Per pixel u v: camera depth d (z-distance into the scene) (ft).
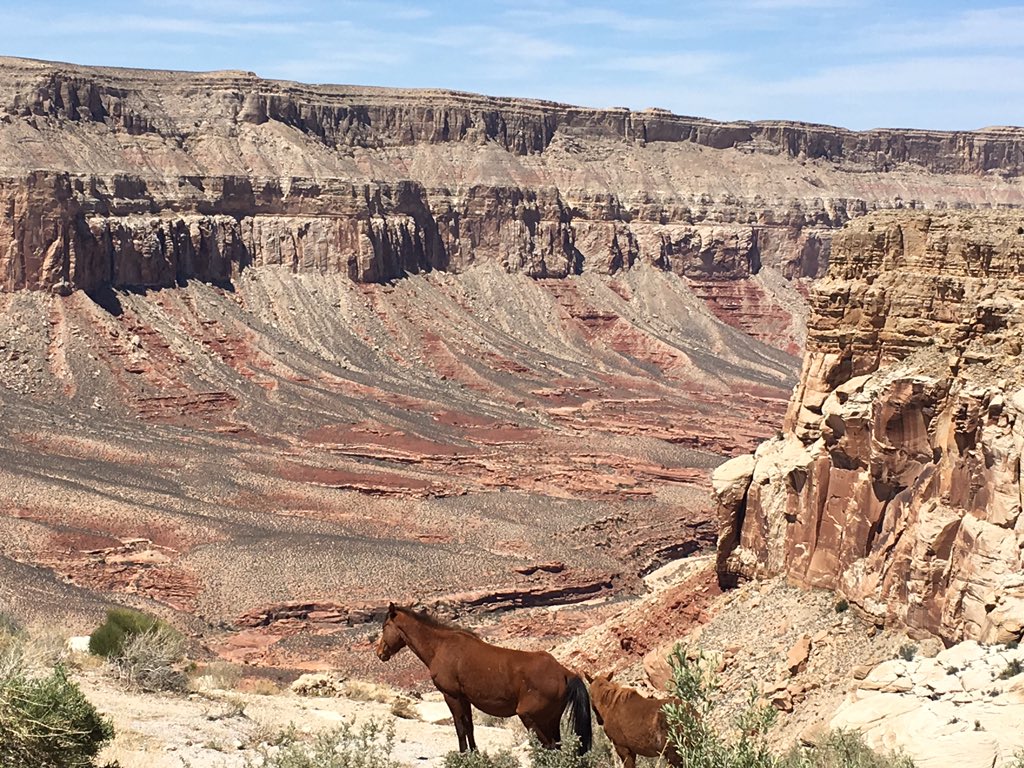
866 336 184.24
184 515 411.54
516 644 316.60
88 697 126.21
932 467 165.58
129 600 334.85
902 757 104.68
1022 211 180.75
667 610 207.21
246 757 103.50
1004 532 148.15
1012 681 121.60
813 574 182.39
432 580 369.91
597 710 93.45
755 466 198.70
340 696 173.88
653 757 90.68
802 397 194.08
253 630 329.31
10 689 88.69
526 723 86.89
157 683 140.56
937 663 136.15
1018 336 157.89
